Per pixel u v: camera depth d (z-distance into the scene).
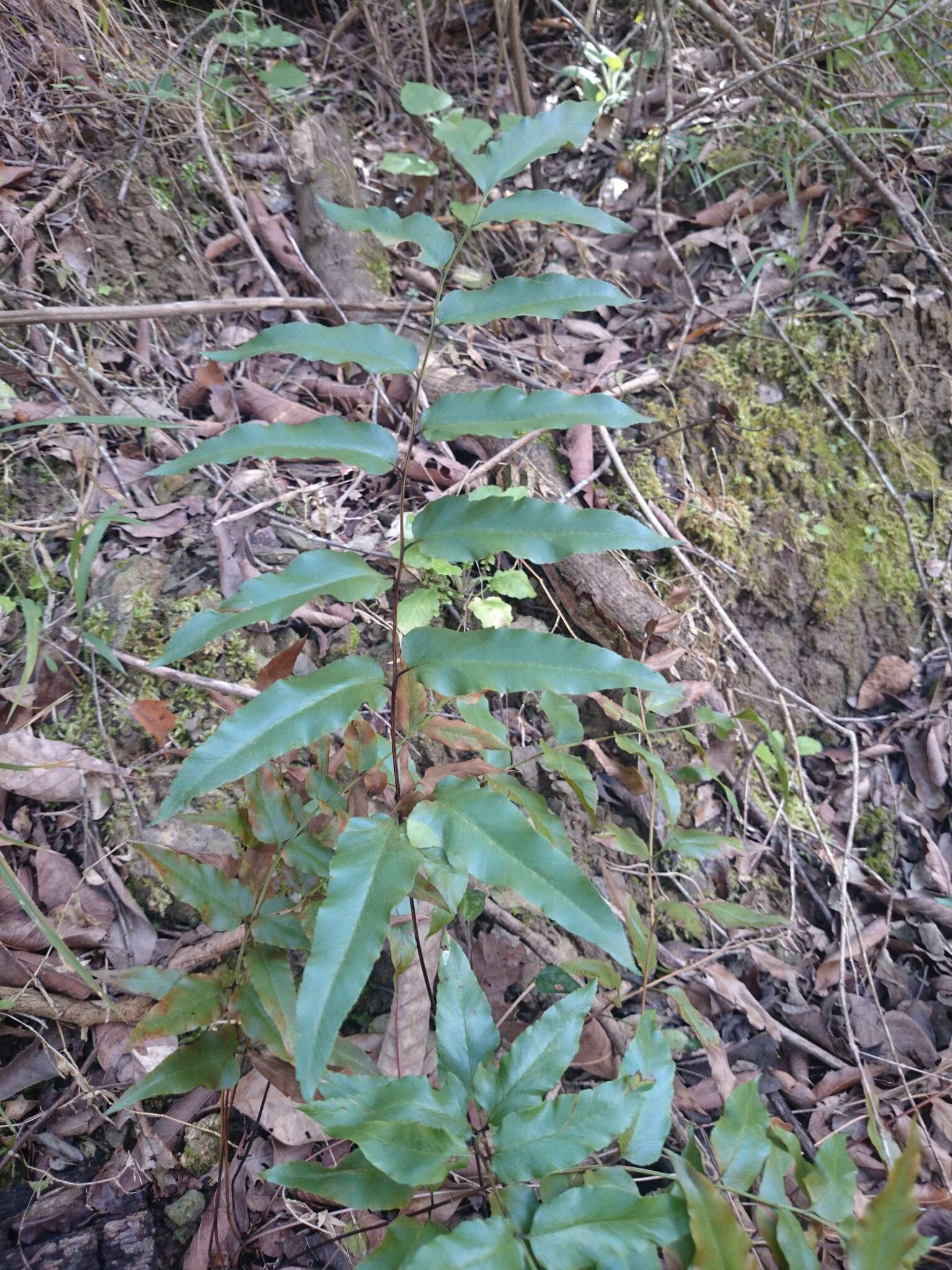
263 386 0.83
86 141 0.90
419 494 0.78
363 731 0.47
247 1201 0.51
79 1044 0.53
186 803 0.36
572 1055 0.40
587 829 0.69
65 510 0.71
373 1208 0.37
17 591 0.66
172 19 1.15
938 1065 0.62
